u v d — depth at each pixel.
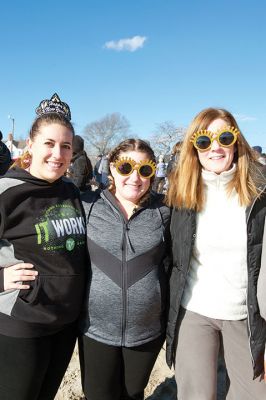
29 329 1.90
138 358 2.15
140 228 2.14
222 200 2.13
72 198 2.18
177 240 2.17
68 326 2.17
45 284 1.93
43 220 1.97
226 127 2.13
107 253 2.09
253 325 2.00
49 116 2.03
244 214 2.07
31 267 1.92
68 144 2.04
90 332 2.11
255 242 2.00
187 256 2.10
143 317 2.09
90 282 2.12
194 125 2.22
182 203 2.16
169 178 2.32
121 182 2.17
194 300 2.14
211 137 2.10
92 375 2.16
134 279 2.08
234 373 2.12
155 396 3.09
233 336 2.11
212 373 2.08
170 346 2.19
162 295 2.19
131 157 2.17
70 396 2.97
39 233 1.94
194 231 2.13
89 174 5.32
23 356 1.90
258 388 2.05
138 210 2.17
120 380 2.21
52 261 1.97
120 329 2.08
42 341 1.97
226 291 2.08
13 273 1.90
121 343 2.09
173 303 2.16
